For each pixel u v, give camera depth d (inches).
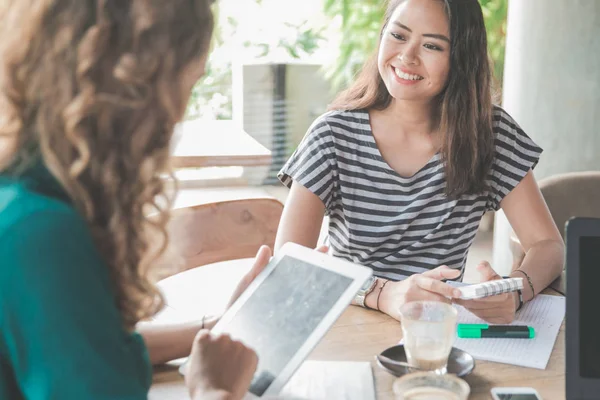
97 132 30.5
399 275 66.3
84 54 29.3
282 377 40.2
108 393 29.6
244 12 143.0
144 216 33.6
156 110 31.1
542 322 52.4
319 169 66.1
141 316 35.7
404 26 62.9
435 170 65.7
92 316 29.5
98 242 31.8
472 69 63.6
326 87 147.9
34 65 30.1
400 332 50.8
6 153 30.6
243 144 99.7
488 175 67.1
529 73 110.9
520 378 44.4
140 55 30.1
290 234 64.6
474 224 67.4
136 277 33.7
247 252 69.8
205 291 58.1
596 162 110.1
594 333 37.2
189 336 46.3
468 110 64.0
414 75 63.1
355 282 42.7
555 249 63.2
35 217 28.6
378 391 42.6
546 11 108.0
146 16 29.9
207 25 32.3
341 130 67.1
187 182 137.9
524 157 68.7
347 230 67.1
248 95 145.3
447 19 62.0
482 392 42.7
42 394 29.1
